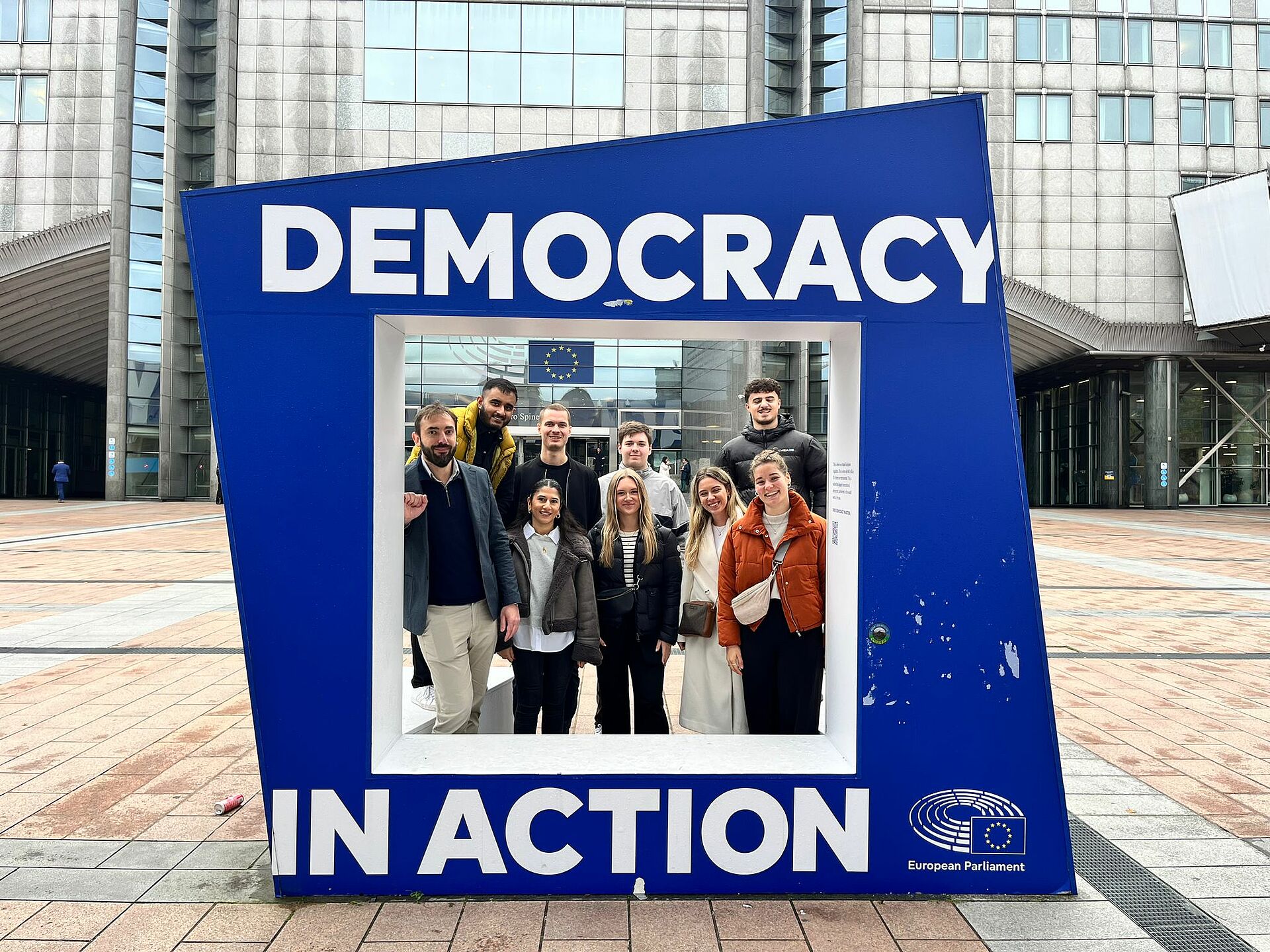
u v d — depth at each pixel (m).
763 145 2.79
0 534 15.40
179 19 26.00
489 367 22.12
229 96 24.27
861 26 25.66
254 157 24.20
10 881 2.80
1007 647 2.78
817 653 3.41
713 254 2.78
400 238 2.75
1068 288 25.86
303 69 24.19
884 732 2.77
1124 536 16.92
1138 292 25.81
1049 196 25.91
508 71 24.39
